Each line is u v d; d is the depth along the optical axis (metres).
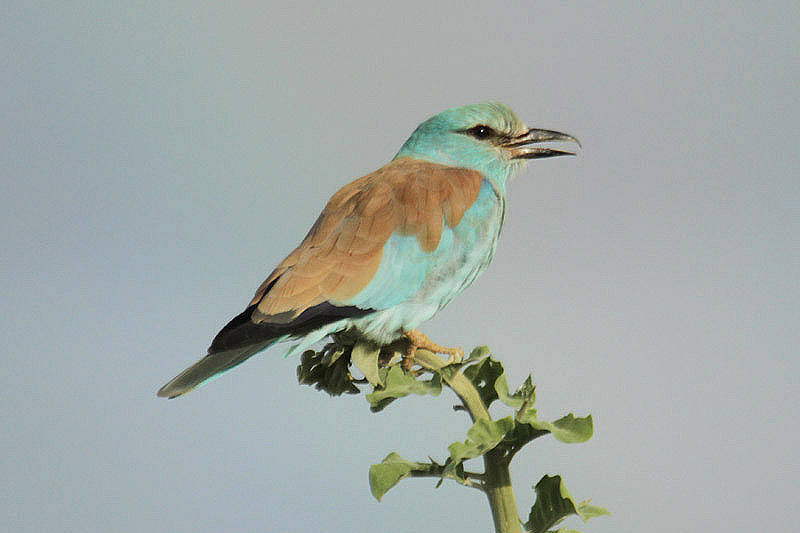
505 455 4.77
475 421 4.76
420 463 4.75
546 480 4.68
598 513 4.62
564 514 4.63
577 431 4.64
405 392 4.95
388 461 4.75
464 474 4.68
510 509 4.73
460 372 5.09
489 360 5.07
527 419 4.68
